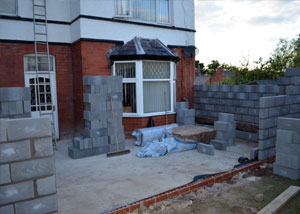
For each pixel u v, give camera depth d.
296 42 22.78
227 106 8.94
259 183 4.85
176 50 9.90
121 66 8.46
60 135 8.59
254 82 17.05
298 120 4.88
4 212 2.68
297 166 4.95
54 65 8.43
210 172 5.30
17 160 2.71
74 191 4.41
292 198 4.13
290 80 6.94
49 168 2.88
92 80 6.43
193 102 10.38
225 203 4.02
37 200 2.84
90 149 6.52
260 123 5.89
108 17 8.28
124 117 8.47
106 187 4.57
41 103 8.26
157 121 8.79
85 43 7.87
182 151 6.97
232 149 7.18
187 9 10.12
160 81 8.87
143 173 5.27
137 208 3.80
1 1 7.48
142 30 9.02
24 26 7.77
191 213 3.71
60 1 8.31
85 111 6.66
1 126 2.62
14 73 7.72
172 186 4.56
